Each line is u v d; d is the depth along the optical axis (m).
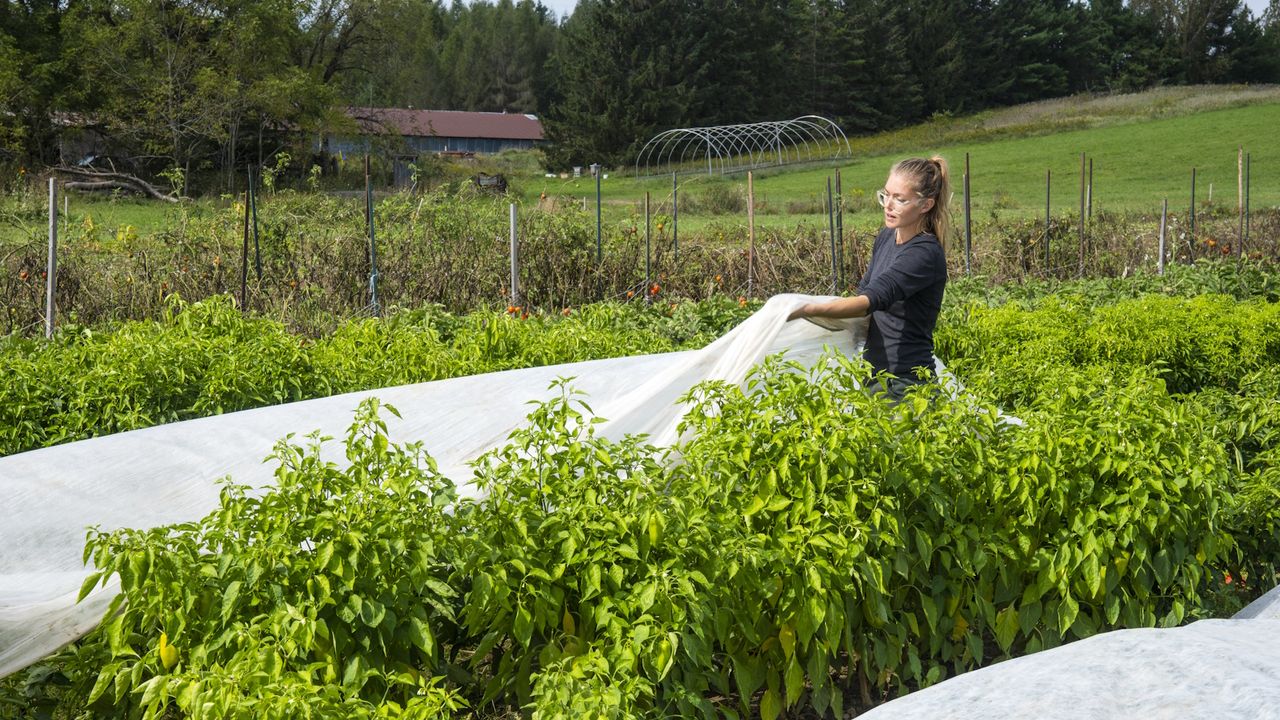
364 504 2.82
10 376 5.36
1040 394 4.39
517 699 3.28
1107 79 72.69
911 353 4.13
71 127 36.12
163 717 3.00
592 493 3.00
